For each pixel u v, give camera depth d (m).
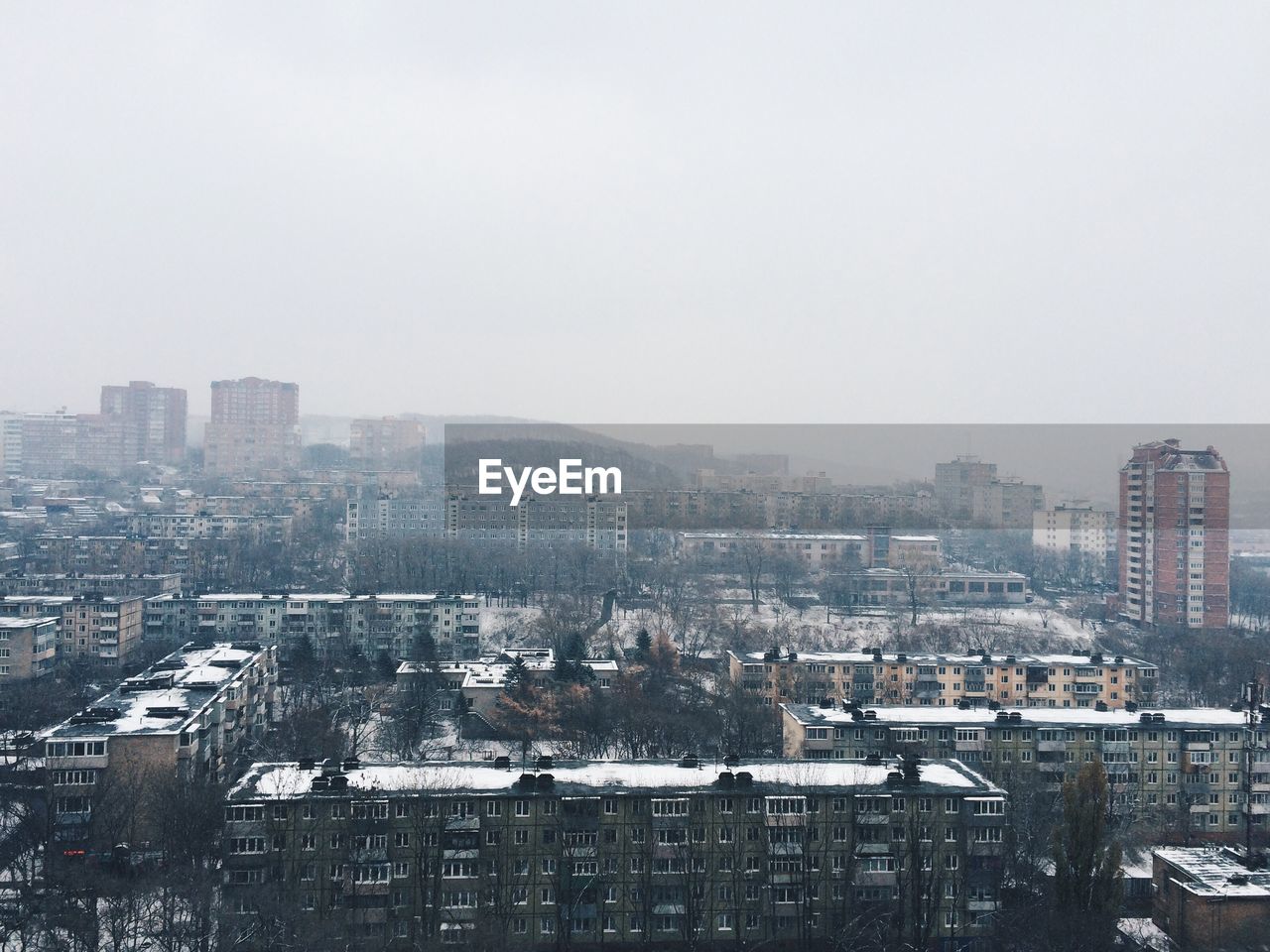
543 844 147.62
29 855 159.00
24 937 133.25
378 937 138.12
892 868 150.75
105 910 139.00
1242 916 146.12
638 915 147.75
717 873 149.12
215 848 150.62
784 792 150.62
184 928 131.12
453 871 145.50
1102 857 141.62
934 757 197.25
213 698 197.00
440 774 155.75
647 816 149.00
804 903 147.38
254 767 160.00
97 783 167.00
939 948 149.00
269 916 133.50
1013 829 163.25
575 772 158.25
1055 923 137.38
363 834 143.38
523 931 146.38
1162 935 154.75
